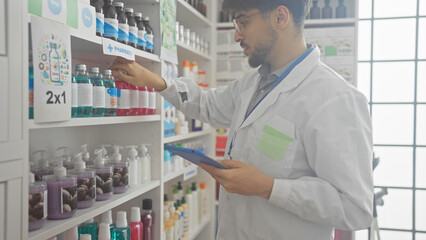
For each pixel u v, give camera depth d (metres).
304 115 1.31
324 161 1.22
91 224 1.51
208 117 1.84
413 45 3.70
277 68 1.45
